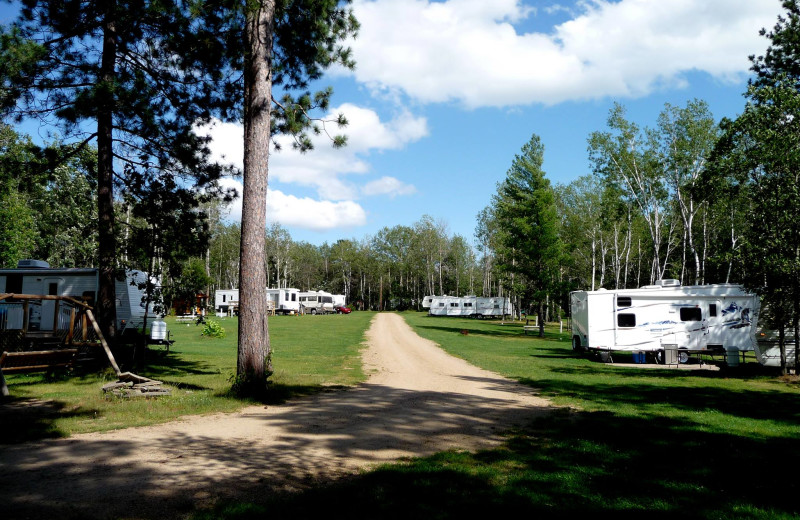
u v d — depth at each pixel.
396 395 10.61
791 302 14.90
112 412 8.05
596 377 14.50
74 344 12.38
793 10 21.69
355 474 5.30
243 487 4.78
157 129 11.66
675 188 35.31
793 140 14.58
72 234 33.88
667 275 51.06
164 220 13.86
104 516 4.00
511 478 5.20
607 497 4.72
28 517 3.94
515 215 35.00
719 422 8.39
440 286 76.75
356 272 90.62
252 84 10.34
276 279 78.56
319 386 11.62
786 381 14.24
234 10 10.72
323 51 13.02
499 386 12.41
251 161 10.23
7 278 20.55
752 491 4.95
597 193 45.69
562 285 32.69
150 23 12.02
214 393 9.80
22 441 6.27
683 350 18.73
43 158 12.09
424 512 4.23
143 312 20.89
